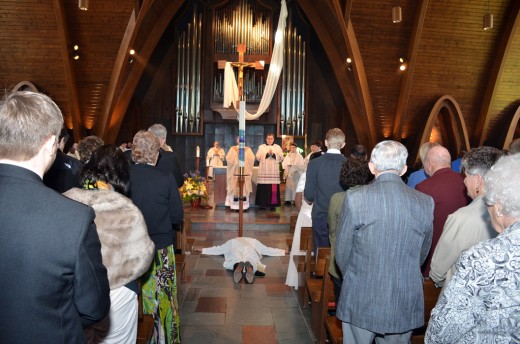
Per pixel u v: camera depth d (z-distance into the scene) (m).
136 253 1.91
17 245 1.19
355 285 2.17
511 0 10.93
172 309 3.01
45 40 10.84
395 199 2.12
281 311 4.19
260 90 14.84
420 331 2.70
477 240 2.12
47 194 1.27
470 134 13.37
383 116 13.02
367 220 2.11
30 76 11.41
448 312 1.28
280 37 8.32
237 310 4.19
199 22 14.95
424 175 4.09
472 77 12.33
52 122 1.31
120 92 13.03
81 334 1.32
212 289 4.76
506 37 11.38
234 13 14.80
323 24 13.60
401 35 11.59
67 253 1.23
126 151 4.28
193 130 15.17
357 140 14.80
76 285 1.27
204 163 15.44
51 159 1.36
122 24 11.23
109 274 1.84
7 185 1.24
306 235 4.32
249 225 8.19
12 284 1.18
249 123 15.31
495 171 1.37
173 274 3.02
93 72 11.87
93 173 2.07
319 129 15.34
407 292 2.12
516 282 1.19
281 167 11.43
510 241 1.23
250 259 5.15
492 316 1.20
